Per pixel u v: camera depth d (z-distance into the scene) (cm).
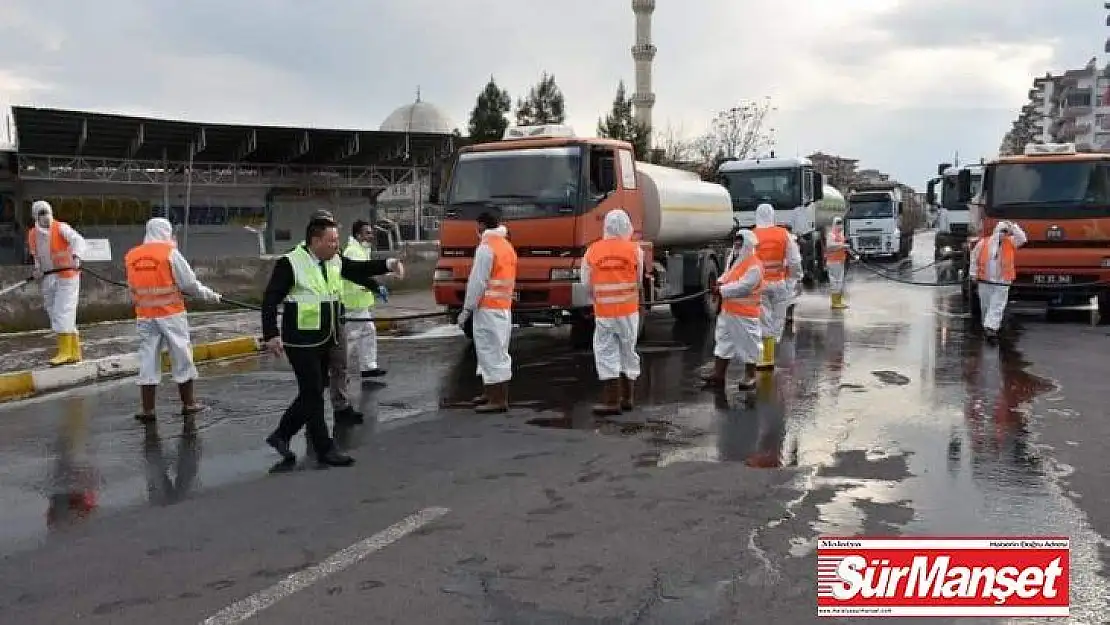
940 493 620
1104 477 655
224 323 1606
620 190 1280
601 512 589
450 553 520
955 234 3053
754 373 1011
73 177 3111
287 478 688
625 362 910
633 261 894
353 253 1104
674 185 1517
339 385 884
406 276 2283
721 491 631
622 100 4112
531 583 476
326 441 726
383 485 662
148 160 3253
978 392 973
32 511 618
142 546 545
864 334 1473
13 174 3034
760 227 1113
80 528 581
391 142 3466
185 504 627
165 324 894
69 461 749
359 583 480
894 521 564
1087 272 1577
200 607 454
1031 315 1755
